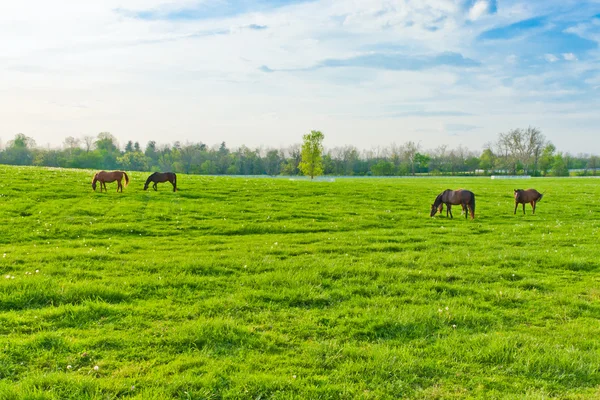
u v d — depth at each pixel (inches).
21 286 416.8
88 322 354.0
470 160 6382.9
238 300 415.2
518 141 5615.2
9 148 5551.2
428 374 290.2
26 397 237.6
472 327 379.9
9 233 788.0
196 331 335.0
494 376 289.1
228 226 943.7
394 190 1718.8
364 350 318.3
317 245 751.7
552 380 286.8
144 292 438.9
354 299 440.1
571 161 6909.5
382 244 763.4
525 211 1295.5
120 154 6673.2
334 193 1540.4
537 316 410.6
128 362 291.4
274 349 320.8
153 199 1233.4
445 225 1046.4
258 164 6264.8
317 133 3469.5
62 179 1465.3
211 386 260.4
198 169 5925.2
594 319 401.4
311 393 258.7
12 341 307.1
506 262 619.8
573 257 645.3
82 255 594.9
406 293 468.4
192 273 521.3
